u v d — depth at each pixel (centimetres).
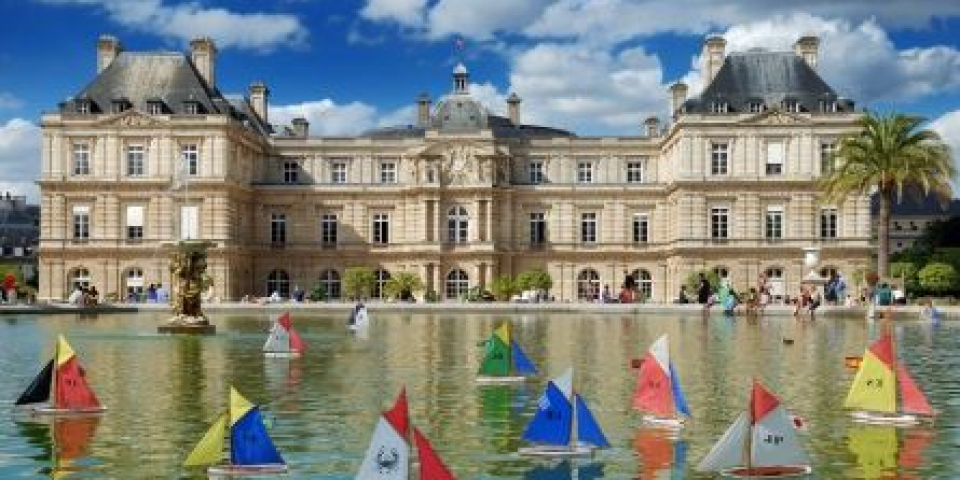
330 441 2258
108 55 12544
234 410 1977
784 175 11775
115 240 11938
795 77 12106
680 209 11881
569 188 12838
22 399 2653
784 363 3903
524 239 12875
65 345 2630
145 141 11956
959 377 3434
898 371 2784
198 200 11862
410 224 12762
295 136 13612
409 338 5381
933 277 10369
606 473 1970
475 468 2011
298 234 12950
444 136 12644
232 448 1962
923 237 17312
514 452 2153
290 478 1919
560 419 2188
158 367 3747
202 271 6028
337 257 12888
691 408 2727
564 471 1986
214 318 8031
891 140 8731
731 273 11812
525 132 14650
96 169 11962
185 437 2288
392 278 12194
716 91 12100
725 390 3081
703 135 11850
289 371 3612
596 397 2936
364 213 12912
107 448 2167
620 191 12800
